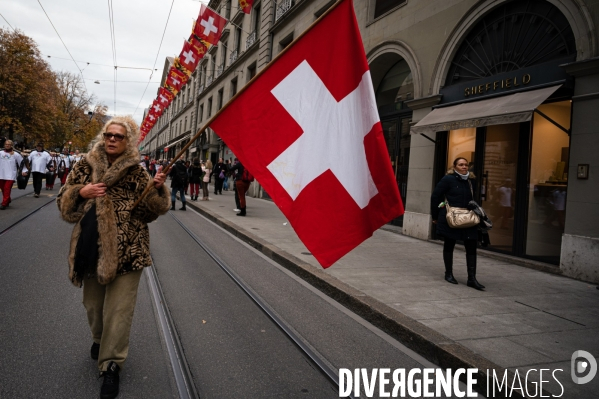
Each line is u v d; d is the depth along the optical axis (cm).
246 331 371
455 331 368
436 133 906
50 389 255
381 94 1196
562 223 654
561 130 662
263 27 1991
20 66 3284
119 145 262
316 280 535
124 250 254
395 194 270
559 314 433
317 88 294
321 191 288
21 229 783
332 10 293
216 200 1680
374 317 412
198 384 275
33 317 368
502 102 701
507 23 771
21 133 3441
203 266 600
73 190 250
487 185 805
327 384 286
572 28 635
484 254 764
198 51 1909
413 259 696
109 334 254
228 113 289
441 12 905
